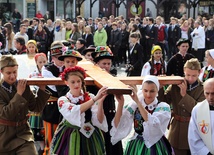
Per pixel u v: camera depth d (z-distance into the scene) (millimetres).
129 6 29859
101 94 4074
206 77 6355
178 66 7195
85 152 4324
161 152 4516
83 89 4441
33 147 4582
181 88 4859
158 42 17141
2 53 9898
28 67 7184
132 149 4582
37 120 6309
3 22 27453
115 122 4430
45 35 15352
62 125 4457
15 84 4539
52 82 4465
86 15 29922
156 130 4453
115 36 16203
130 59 10133
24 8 28438
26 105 4551
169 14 27391
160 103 4562
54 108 5523
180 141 5098
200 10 27734
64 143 4367
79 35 14711
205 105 4461
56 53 5590
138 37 10086
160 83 4789
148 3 30547
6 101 4492
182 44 7176
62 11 26703
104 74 4836
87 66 5449
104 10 27156
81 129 4332
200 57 17094
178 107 5078
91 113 4375
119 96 4254
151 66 7434
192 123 4547
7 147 4492
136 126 4562
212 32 17703
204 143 4461
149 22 16969
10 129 4496
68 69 4340
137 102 4309
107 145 5156
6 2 28609
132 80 4645
